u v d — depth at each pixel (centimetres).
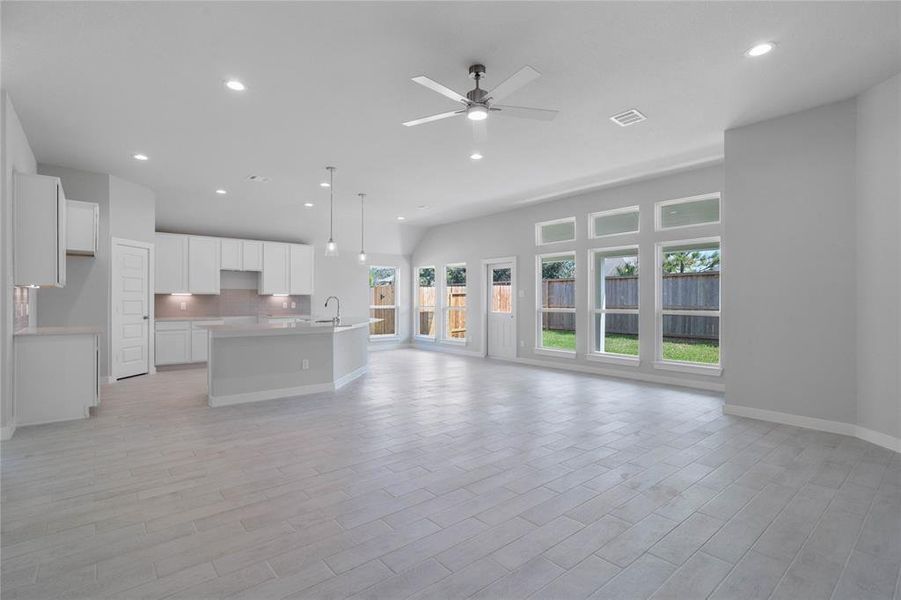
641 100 392
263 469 320
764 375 444
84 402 445
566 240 772
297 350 560
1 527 239
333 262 1000
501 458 342
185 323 796
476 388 602
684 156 543
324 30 287
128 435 396
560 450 359
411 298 1117
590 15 273
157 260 771
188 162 553
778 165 431
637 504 268
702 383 595
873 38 299
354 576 199
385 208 833
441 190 700
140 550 218
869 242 376
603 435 397
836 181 399
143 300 678
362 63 327
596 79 354
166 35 292
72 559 211
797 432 404
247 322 835
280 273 903
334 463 332
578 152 525
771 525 243
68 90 367
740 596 187
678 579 197
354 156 533
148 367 692
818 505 266
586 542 227
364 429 415
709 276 609
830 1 261
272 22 278
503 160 553
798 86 369
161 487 290
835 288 400
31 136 464
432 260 1055
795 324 424
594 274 738
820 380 410
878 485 293
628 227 696
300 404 511
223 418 452
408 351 1034
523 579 197
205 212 790
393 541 227
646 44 306
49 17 273
